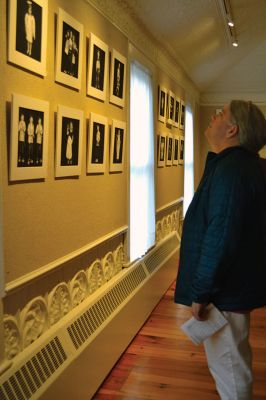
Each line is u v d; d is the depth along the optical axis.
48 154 2.15
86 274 2.73
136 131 3.70
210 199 1.71
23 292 1.99
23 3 1.82
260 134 1.79
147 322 3.90
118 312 3.05
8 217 1.81
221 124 1.85
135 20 3.53
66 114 2.28
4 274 1.78
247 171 1.70
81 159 2.53
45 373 2.04
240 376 1.79
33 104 1.94
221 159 1.76
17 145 1.83
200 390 2.72
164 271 4.63
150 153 4.17
